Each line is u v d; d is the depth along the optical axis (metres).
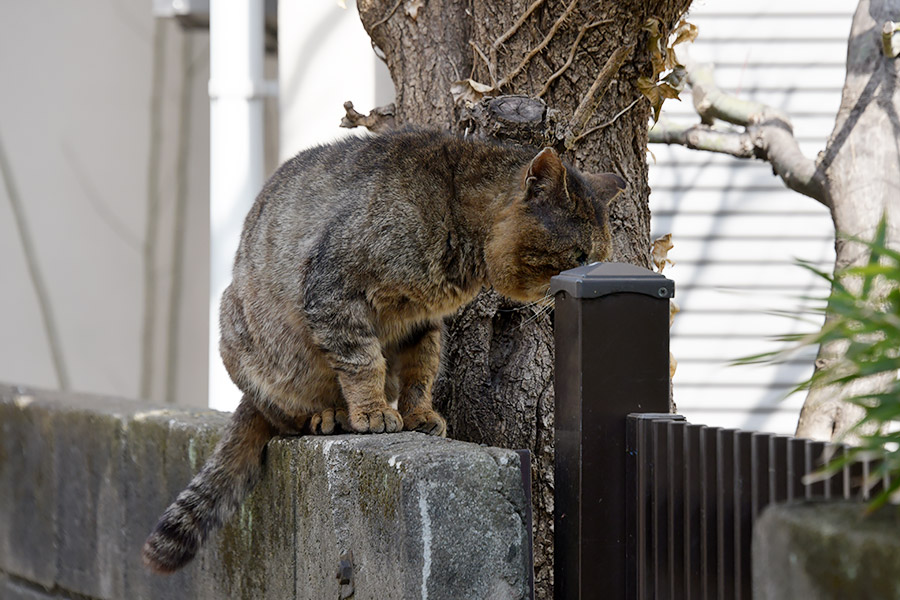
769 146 6.81
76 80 11.34
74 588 6.26
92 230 11.41
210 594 5.12
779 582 2.41
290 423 5.06
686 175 9.32
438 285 4.80
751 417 9.30
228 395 8.45
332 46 8.08
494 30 5.22
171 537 4.73
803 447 2.97
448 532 3.58
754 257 9.34
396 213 4.65
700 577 3.34
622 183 4.97
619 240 5.29
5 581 6.94
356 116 5.71
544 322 5.02
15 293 11.60
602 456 3.66
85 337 11.45
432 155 4.84
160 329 11.30
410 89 5.52
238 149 8.33
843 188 6.37
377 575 3.81
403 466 3.63
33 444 6.57
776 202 9.29
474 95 5.18
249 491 4.85
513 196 4.82
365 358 4.70
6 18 11.45
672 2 5.15
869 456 2.38
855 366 2.36
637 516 3.60
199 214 11.12
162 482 5.52
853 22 6.63
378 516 3.80
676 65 5.48
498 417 4.99
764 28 9.20
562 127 5.04
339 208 4.71
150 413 5.80
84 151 11.37
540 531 4.90
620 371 3.67
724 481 3.24
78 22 11.31
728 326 9.32
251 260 5.12
